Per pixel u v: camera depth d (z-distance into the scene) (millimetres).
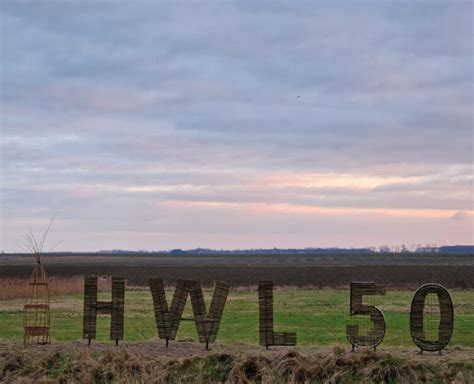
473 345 31172
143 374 21938
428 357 22906
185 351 24391
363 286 23891
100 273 113812
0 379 22594
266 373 22016
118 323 25812
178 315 25344
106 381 22172
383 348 25391
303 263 182125
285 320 42812
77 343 26641
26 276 99812
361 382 21391
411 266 140250
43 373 22844
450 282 84000
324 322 41656
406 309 49469
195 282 25234
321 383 21500
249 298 60969
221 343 26891
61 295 64375
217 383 21922
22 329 38219
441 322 23609
